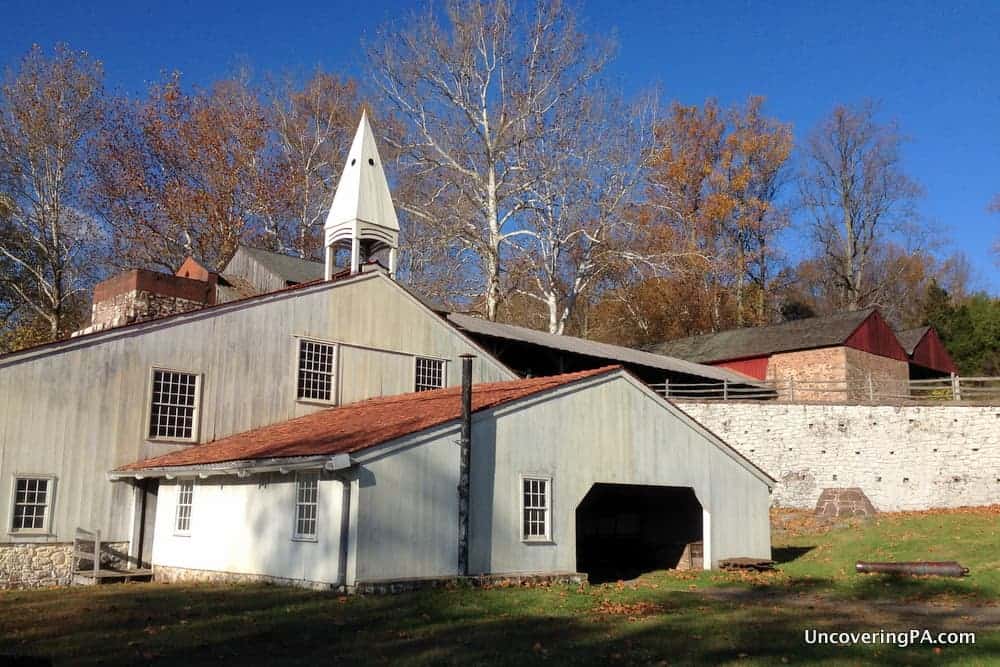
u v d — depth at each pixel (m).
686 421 21.92
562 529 19.14
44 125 39.50
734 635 12.45
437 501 17.09
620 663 10.50
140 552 20.94
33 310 43.81
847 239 61.78
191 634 12.02
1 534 18.69
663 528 23.50
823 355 42.00
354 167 28.48
